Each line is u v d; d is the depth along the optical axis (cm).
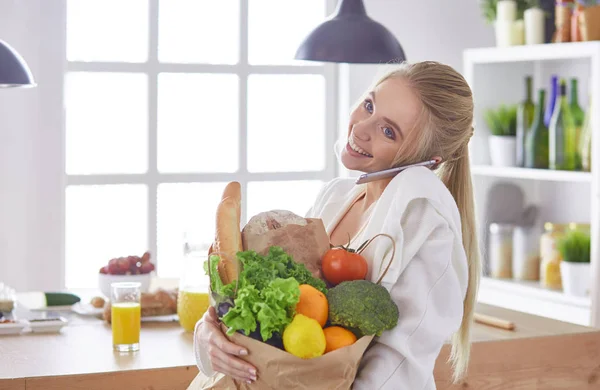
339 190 181
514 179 379
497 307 268
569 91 357
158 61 396
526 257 373
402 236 144
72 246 389
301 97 421
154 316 250
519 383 224
